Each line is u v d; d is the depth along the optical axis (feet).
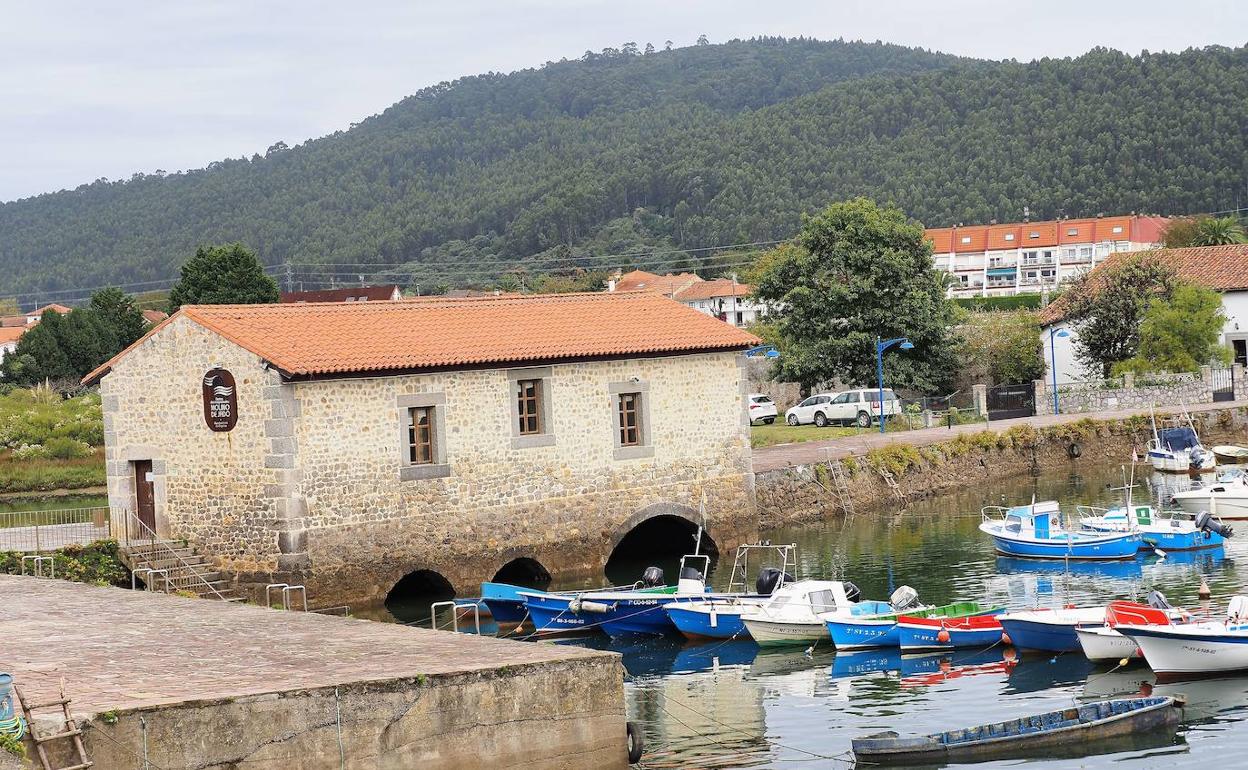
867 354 234.17
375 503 113.50
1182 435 198.29
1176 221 511.81
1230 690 86.17
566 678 64.18
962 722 81.15
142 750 54.24
